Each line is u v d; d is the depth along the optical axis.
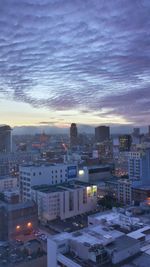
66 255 86.25
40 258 104.94
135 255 84.56
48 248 91.69
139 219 119.94
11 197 167.75
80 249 84.69
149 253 86.19
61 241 88.25
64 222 186.75
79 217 197.75
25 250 111.25
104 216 128.38
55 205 192.38
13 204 156.00
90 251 81.44
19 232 150.38
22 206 153.50
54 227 175.75
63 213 194.12
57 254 87.00
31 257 105.62
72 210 199.00
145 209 142.12
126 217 119.06
